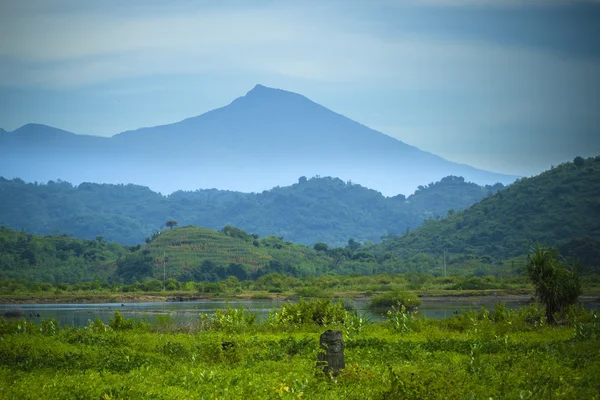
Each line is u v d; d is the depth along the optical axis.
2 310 175.62
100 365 41.56
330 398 29.33
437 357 40.91
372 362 40.59
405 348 45.53
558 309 66.00
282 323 69.62
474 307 165.50
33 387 32.25
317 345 47.16
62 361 42.94
